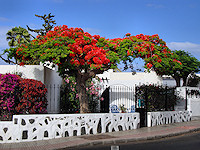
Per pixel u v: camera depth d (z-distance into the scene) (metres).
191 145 10.23
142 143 10.87
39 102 12.98
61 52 12.95
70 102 19.23
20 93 12.02
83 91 15.39
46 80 17.66
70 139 11.15
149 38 16.02
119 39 15.77
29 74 16.33
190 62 25.08
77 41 13.96
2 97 11.20
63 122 11.67
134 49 14.54
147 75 24.55
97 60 13.31
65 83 19.47
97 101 20.16
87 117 12.44
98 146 10.23
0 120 11.43
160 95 17.66
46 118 11.23
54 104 18.72
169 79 30.47
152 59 14.43
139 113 14.91
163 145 10.30
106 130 13.29
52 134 11.32
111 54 14.12
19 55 14.59
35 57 13.49
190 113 19.45
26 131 11.24
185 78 25.91
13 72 16.19
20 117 10.62
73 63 13.73
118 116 13.65
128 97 23.00
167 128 14.70
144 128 14.73
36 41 14.68
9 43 26.70
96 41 14.59
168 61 15.09
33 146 9.82
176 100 20.02
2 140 10.52
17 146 9.83
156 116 16.14
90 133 12.66
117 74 27.27
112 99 23.05
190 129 14.30
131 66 15.97
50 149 9.38
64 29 14.79
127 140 11.23
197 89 22.78
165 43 16.06
